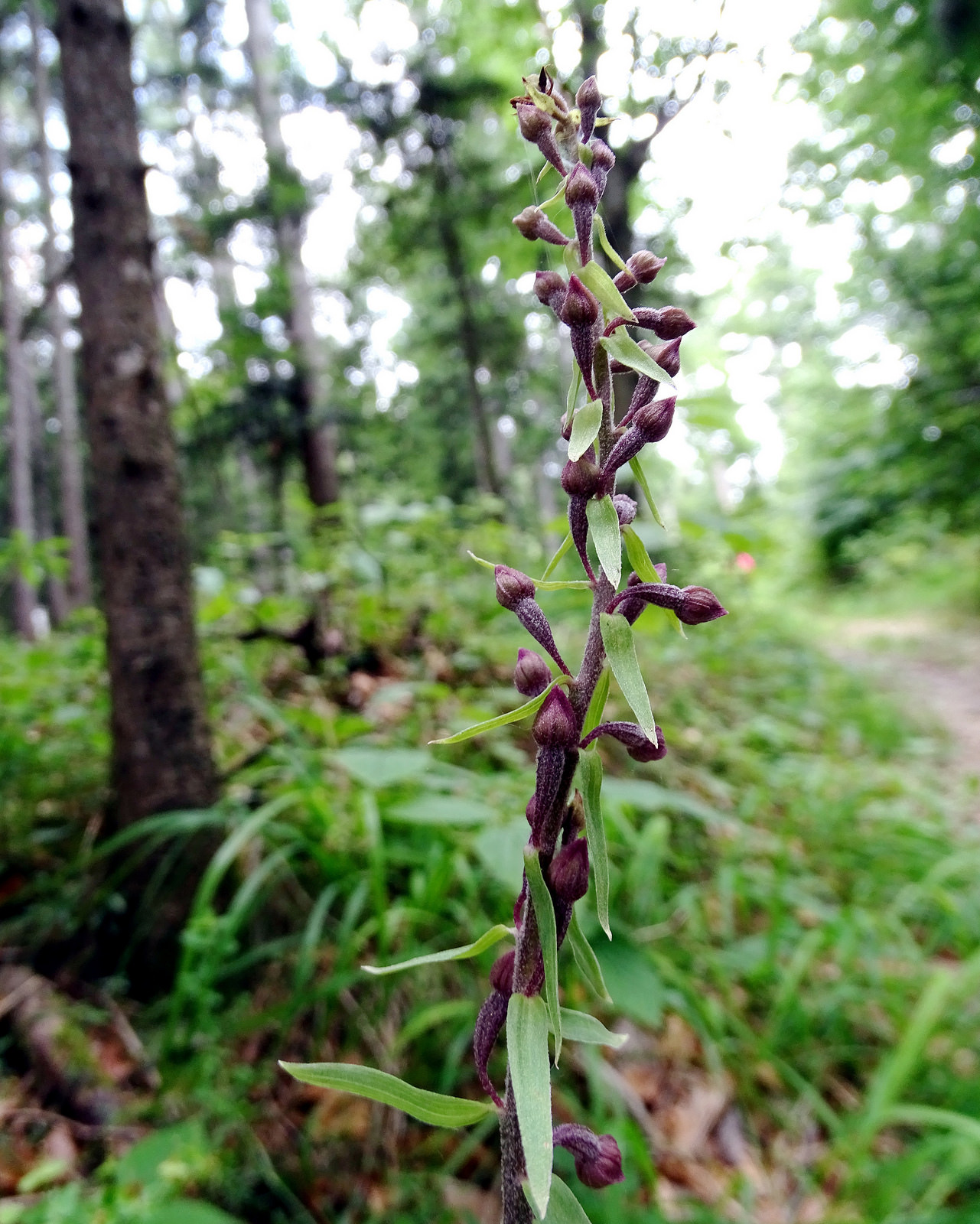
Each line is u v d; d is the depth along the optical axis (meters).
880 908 3.13
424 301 11.31
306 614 4.52
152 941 2.39
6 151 14.09
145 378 2.60
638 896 2.62
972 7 7.48
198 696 2.63
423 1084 2.04
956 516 12.90
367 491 11.65
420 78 7.62
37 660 3.77
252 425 7.86
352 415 8.54
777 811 3.85
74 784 2.97
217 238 7.59
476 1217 1.78
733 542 3.62
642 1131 2.06
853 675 7.52
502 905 2.46
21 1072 2.06
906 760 5.50
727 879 2.65
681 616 0.70
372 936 2.40
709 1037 2.20
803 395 16.58
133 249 2.61
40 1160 1.80
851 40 8.45
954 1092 2.17
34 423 15.56
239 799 2.80
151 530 2.57
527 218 0.77
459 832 2.67
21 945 2.46
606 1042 0.69
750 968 2.48
